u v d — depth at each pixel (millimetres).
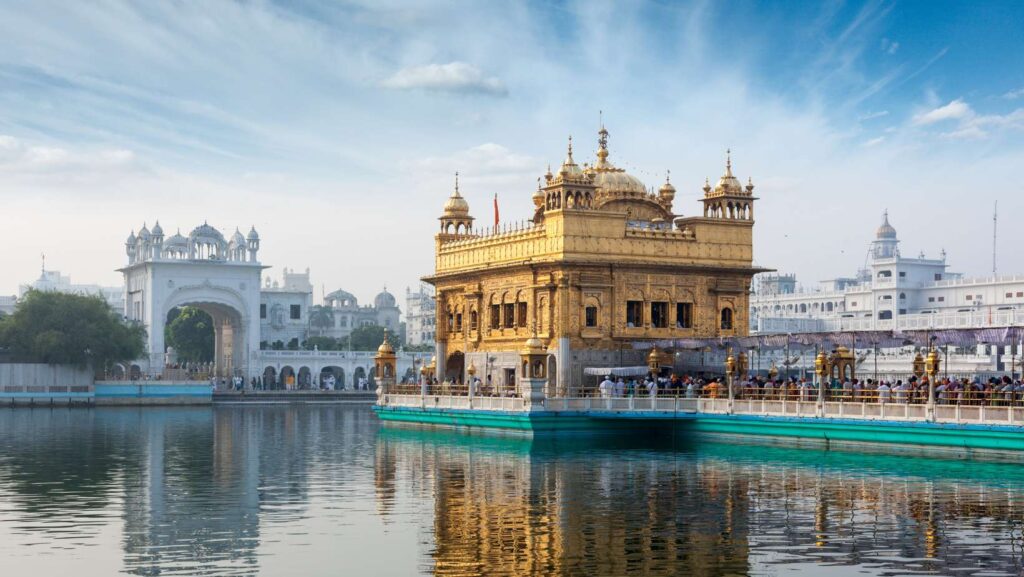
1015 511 34750
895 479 42312
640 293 66750
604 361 65562
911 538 30594
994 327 48062
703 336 68188
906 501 36750
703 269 68062
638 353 66312
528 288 67688
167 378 121688
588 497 38250
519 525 32781
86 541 30594
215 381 127562
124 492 40344
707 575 26422
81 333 110750
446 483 42438
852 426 49875
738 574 26500
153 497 39031
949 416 46219
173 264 132250
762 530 31766
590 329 65438
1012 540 30312
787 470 45688
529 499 37906
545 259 66125
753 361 104375
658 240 67188
